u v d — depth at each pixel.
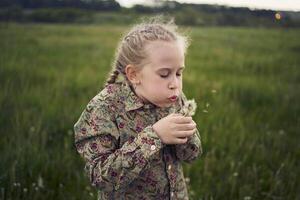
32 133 4.36
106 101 1.99
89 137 1.97
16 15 22.72
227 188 3.72
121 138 1.98
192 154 2.12
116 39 15.62
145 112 1.99
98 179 1.89
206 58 11.31
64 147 4.39
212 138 4.74
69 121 5.10
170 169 2.04
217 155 4.54
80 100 6.19
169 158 2.05
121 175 1.85
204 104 5.80
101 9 28.09
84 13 26.17
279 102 6.72
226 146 4.66
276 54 12.62
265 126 5.46
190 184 3.83
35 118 4.98
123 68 2.00
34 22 23.14
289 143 4.94
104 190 1.96
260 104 6.69
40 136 4.49
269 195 3.66
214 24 23.77
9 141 4.26
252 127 5.40
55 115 5.31
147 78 1.90
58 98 6.17
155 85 1.88
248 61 10.86
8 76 7.34
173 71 1.89
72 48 12.62
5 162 3.73
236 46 14.59
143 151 1.83
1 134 4.49
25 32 16.75
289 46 14.79
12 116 5.03
